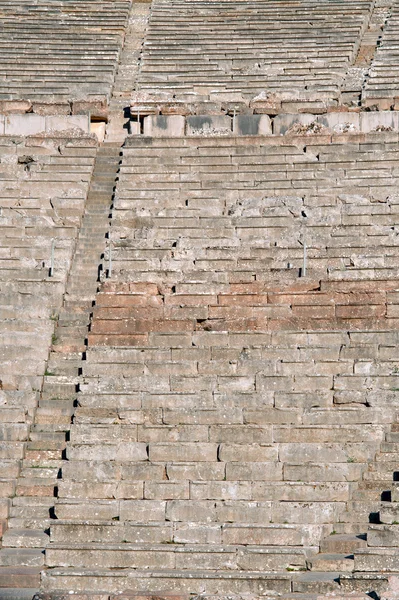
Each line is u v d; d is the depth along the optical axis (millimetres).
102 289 30797
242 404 24453
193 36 56375
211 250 32844
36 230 34656
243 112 45250
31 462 23672
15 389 26141
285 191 37250
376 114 44188
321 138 41312
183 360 26578
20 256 32844
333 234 33688
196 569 19797
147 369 26312
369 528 20047
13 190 37500
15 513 22297
